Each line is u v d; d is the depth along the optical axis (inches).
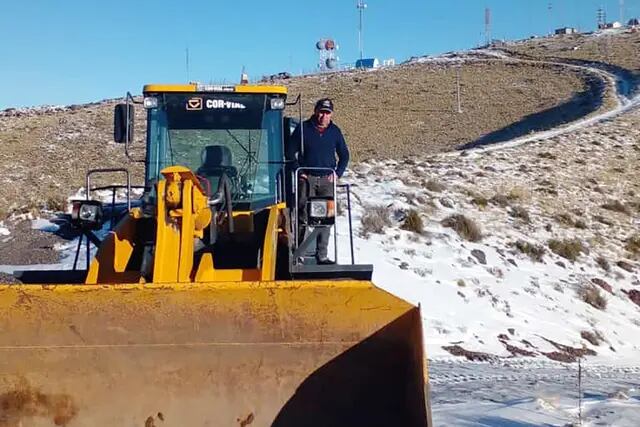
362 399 219.0
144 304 211.5
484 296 666.2
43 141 2049.7
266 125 343.3
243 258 309.0
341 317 213.8
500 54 4276.6
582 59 3745.1
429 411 199.5
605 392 390.3
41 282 307.7
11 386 220.4
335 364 218.5
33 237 792.9
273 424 219.9
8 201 1060.5
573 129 1908.2
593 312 703.1
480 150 1446.9
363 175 1040.8
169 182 247.6
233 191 336.2
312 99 3053.6
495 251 785.6
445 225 819.4
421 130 2514.8
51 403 221.1
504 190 1063.6
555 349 600.7
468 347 565.6
